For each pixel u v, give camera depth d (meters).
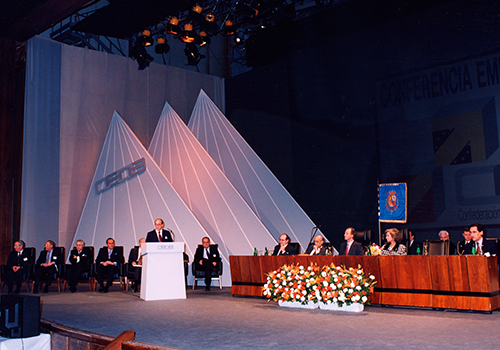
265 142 12.28
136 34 12.73
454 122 8.74
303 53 11.60
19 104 10.97
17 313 4.35
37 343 4.35
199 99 12.58
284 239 7.53
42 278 8.71
